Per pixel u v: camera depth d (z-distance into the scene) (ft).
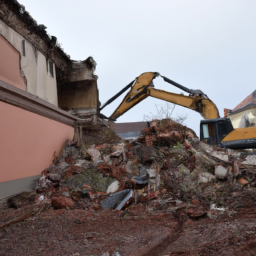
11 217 15.46
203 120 36.24
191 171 23.57
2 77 21.16
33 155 23.38
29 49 26.16
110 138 36.01
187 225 14.60
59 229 13.99
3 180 18.94
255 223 13.38
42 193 21.65
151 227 14.33
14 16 22.81
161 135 29.45
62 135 30.19
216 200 18.92
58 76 36.45
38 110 24.66
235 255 9.78
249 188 20.80
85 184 22.11
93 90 37.73
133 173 23.81
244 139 31.99
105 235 13.03
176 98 50.47
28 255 10.57
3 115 19.40
